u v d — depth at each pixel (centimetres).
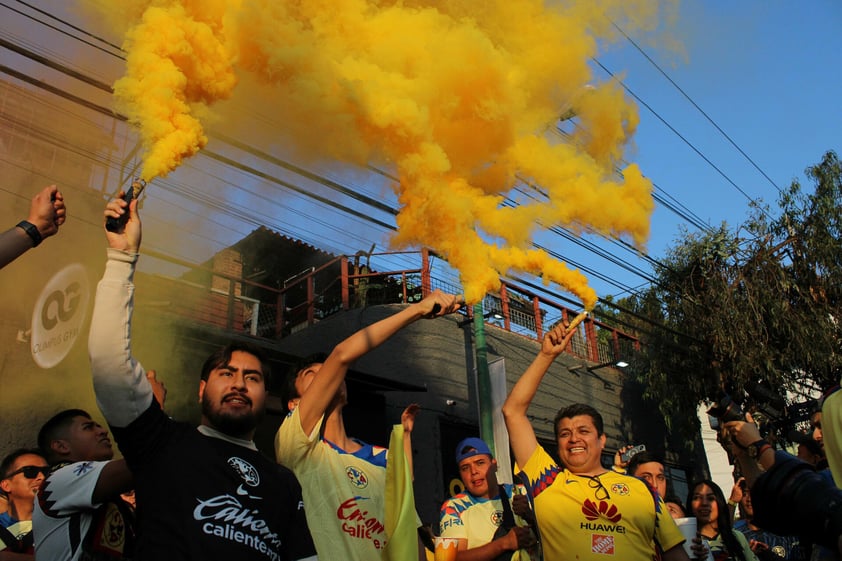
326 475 285
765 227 1320
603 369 1457
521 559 369
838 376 1243
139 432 224
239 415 248
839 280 1247
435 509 980
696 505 481
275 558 228
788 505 161
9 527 338
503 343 1238
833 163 1307
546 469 355
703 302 1302
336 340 1107
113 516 256
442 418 1060
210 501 220
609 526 331
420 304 313
